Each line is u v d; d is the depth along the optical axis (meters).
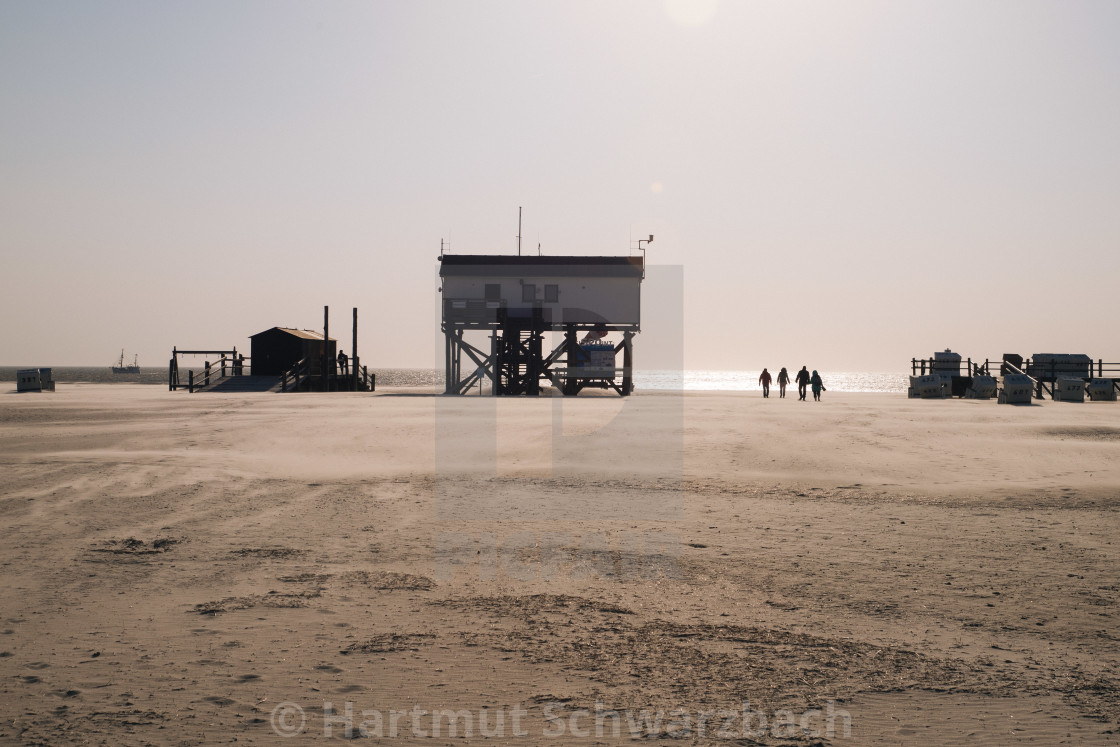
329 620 6.56
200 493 12.62
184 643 5.89
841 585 7.82
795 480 14.38
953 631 6.42
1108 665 5.62
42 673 5.23
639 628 6.47
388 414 27.97
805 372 41.41
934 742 4.36
